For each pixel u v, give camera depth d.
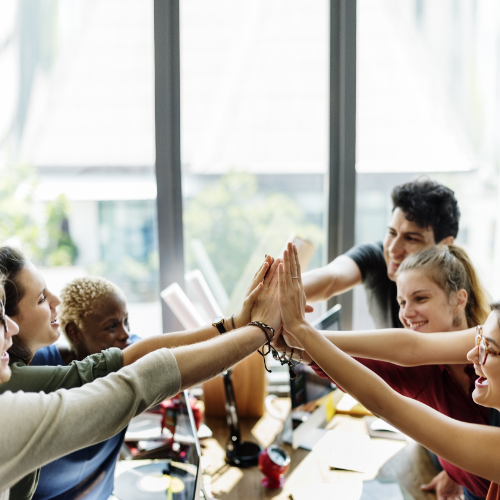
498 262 1.77
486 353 0.78
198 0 1.65
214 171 1.77
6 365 0.70
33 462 0.58
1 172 1.71
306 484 1.22
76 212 1.74
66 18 1.66
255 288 1.00
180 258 1.72
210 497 1.14
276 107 1.74
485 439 0.76
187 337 0.99
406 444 1.40
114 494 1.14
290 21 1.69
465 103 1.74
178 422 1.19
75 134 1.71
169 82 1.60
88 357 0.93
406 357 1.00
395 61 1.71
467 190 1.78
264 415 1.57
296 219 1.80
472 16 1.70
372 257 1.47
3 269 0.86
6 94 1.69
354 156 1.67
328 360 0.84
